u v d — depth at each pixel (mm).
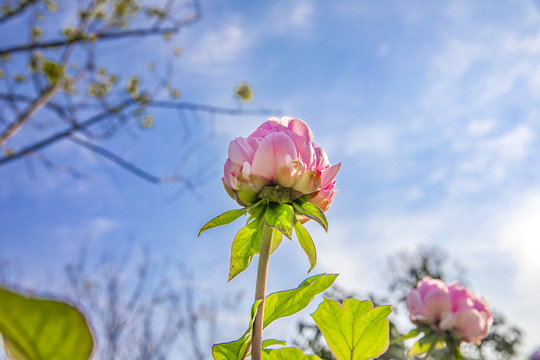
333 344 448
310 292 393
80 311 167
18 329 164
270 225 396
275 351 403
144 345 4191
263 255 391
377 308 445
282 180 406
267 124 457
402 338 582
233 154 426
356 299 446
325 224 405
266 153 410
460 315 554
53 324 165
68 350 167
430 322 568
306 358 400
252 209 421
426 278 597
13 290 161
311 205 421
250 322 358
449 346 561
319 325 448
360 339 446
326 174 433
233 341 362
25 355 166
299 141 426
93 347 169
